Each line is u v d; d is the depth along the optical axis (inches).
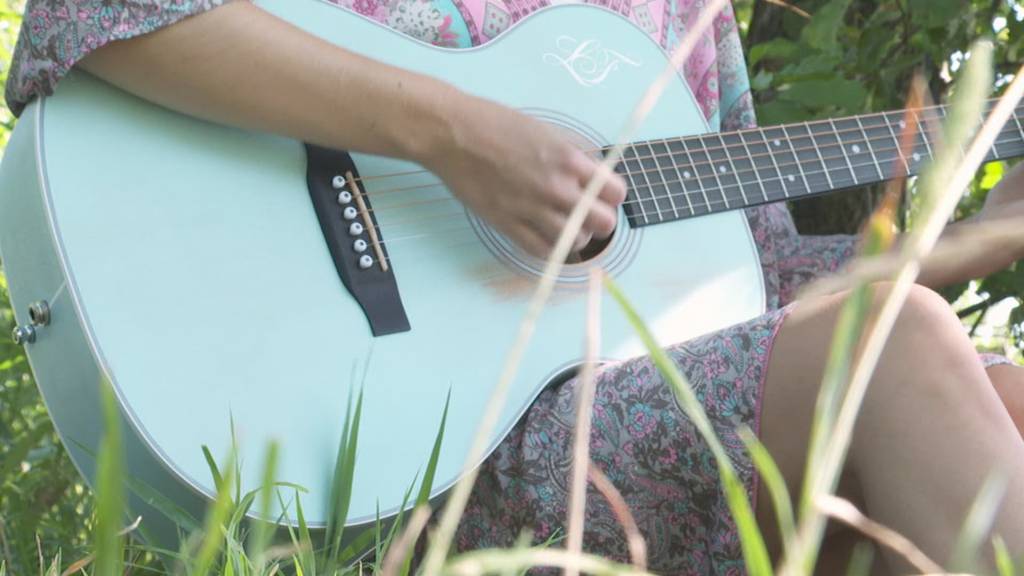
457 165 61.9
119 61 59.1
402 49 69.5
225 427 56.3
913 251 19.3
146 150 60.2
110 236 57.7
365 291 61.4
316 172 63.1
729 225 74.3
